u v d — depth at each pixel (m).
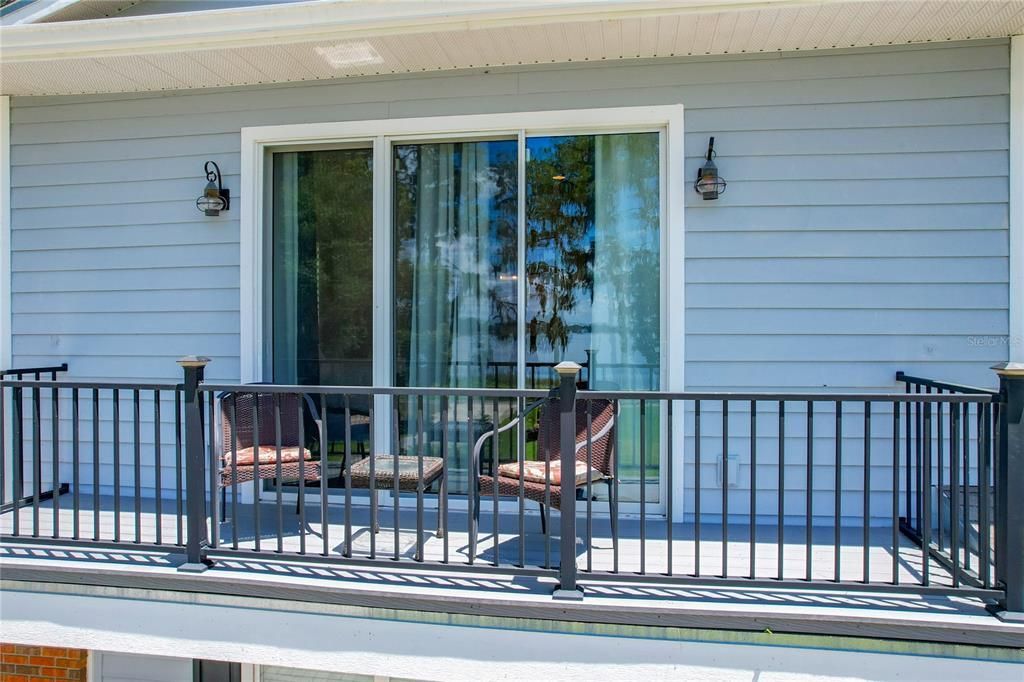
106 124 3.95
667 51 3.36
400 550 2.96
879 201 3.34
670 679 2.37
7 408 4.08
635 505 3.52
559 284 3.56
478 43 3.25
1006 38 3.23
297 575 2.66
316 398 3.81
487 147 3.63
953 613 2.31
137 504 2.80
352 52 3.34
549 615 2.41
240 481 3.02
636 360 3.52
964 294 3.30
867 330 3.36
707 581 2.45
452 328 3.66
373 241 3.71
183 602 2.66
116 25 3.23
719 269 3.43
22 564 2.76
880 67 3.32
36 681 4.01
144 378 3.95
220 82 3.74
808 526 2.43
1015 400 2.28
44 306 4.05
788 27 3.09
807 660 2.32
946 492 3.31
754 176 3.40
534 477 2.85
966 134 3.28
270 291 3.85
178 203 3.89
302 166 3.83
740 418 3.44
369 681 3.71
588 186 3.54
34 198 4.04
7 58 3.40
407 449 3.73
